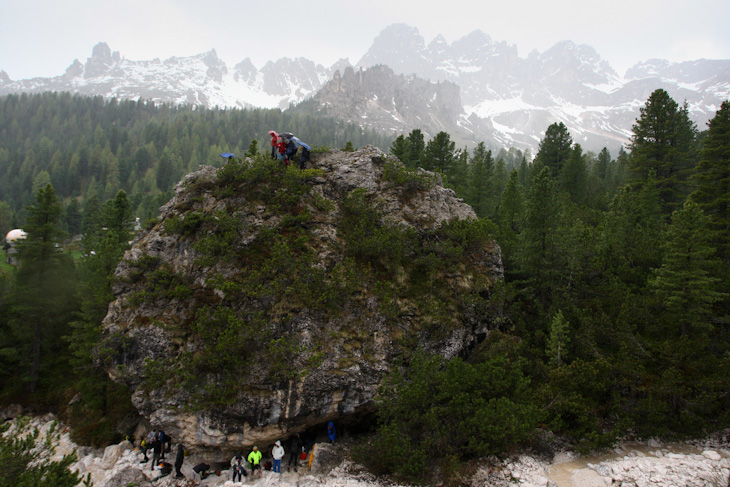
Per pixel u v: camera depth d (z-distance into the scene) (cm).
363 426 2056
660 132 4088
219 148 15538
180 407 1794
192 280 2034
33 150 15975
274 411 1752
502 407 1647
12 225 9200
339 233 2252
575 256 2522
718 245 2595
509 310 2512
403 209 2514
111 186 12638
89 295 2889
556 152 5328
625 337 2059
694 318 1969
